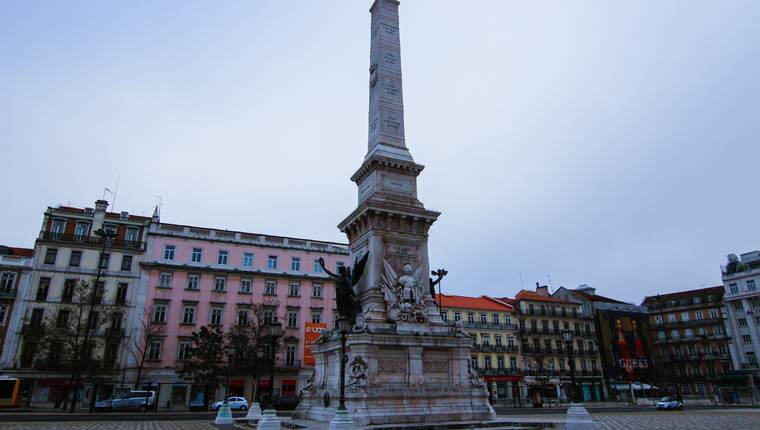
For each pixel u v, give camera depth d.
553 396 67.25
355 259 24.58
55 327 48.03
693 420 26.80
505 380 66.12
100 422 26.11
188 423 25.38
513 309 72.69
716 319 76.62
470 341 22.08
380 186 24.42
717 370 75.06
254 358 49.22
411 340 20.61
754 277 73.50
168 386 51.50
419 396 19.77
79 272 52.97
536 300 74.94
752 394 67.69
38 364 47.44
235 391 53.12
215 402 48.50
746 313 73.62
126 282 53.97
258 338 46.81
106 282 53.28
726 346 75.00
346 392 19.03
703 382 75.38
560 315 75.56
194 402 48.69
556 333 73.81
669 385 77.88
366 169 25.55
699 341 77.69
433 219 24.12
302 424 18.84
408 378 20.14
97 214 55.62
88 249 53.94
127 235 56.44
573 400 23.98
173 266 55.75
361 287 22.89
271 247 61.03
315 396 21.86
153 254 55.94
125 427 22.53
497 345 69.31
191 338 50.41
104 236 40.88
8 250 54.91
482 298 77.75
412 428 17.28
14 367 47.72
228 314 56.62
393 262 22.86
